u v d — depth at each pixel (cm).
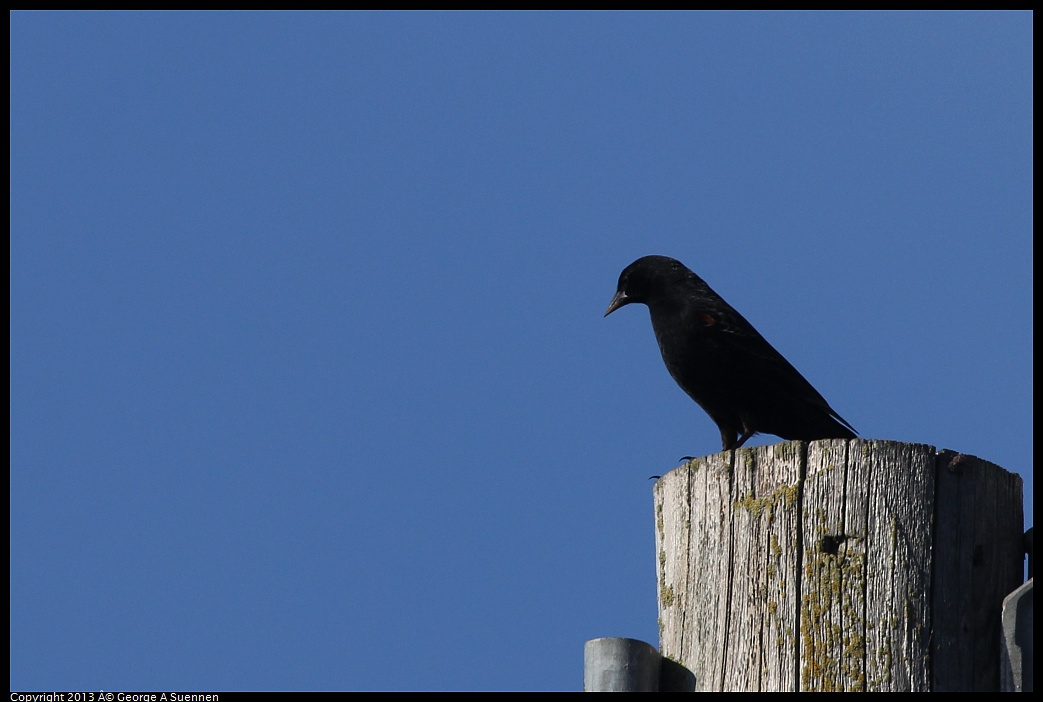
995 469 954
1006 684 877
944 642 888
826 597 907
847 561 912
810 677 891
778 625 913
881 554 909
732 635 930
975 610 905
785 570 925
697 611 958
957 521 921
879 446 937
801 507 937
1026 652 877
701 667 938
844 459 938
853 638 891
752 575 938
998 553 930
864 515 921
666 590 995
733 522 961
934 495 923
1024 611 888
